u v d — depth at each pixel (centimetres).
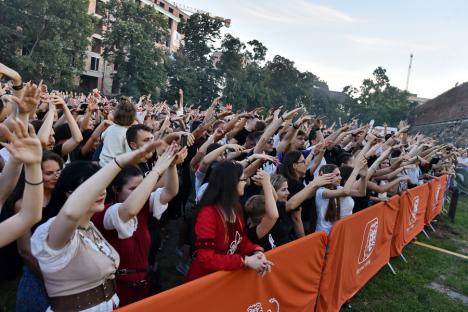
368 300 492
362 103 7769
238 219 270
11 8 3334
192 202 510
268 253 270
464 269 658
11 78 286
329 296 374
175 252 529
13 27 3488
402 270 607
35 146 160
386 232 550
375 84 7788
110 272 204
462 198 1475
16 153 157
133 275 249
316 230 433
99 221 239
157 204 271
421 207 749
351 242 412
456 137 3198
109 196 270
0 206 226
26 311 220
